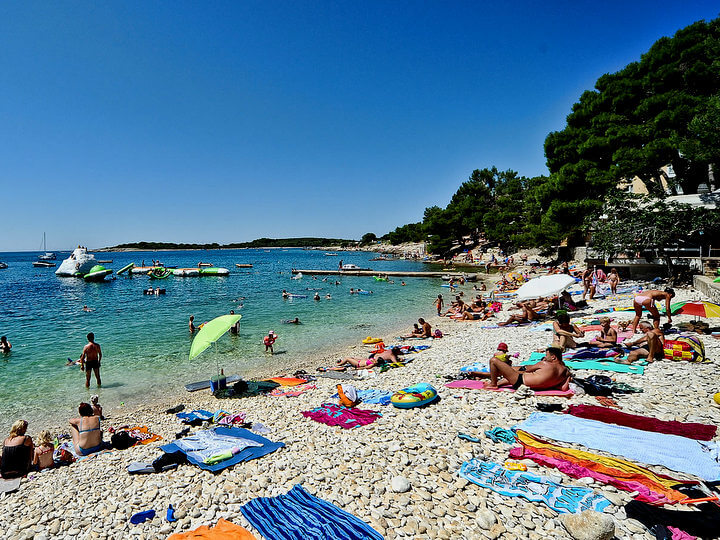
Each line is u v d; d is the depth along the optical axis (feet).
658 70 89.71
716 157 69.92
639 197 81.30
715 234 81.66
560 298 65.57
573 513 16.26
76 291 142.72
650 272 89.20
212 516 18.16
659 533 14.53
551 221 136.87
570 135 130.72
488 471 19.84
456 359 44.73
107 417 35.76
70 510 19.83
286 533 16.25
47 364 53.36
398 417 27.86
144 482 21.99
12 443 24.63
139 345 63.00
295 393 37.91
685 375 30.42
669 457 19.17
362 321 81.41
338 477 20.56
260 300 114.01
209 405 37.50
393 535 15.85
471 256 255.09
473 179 315.17
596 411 24.97
